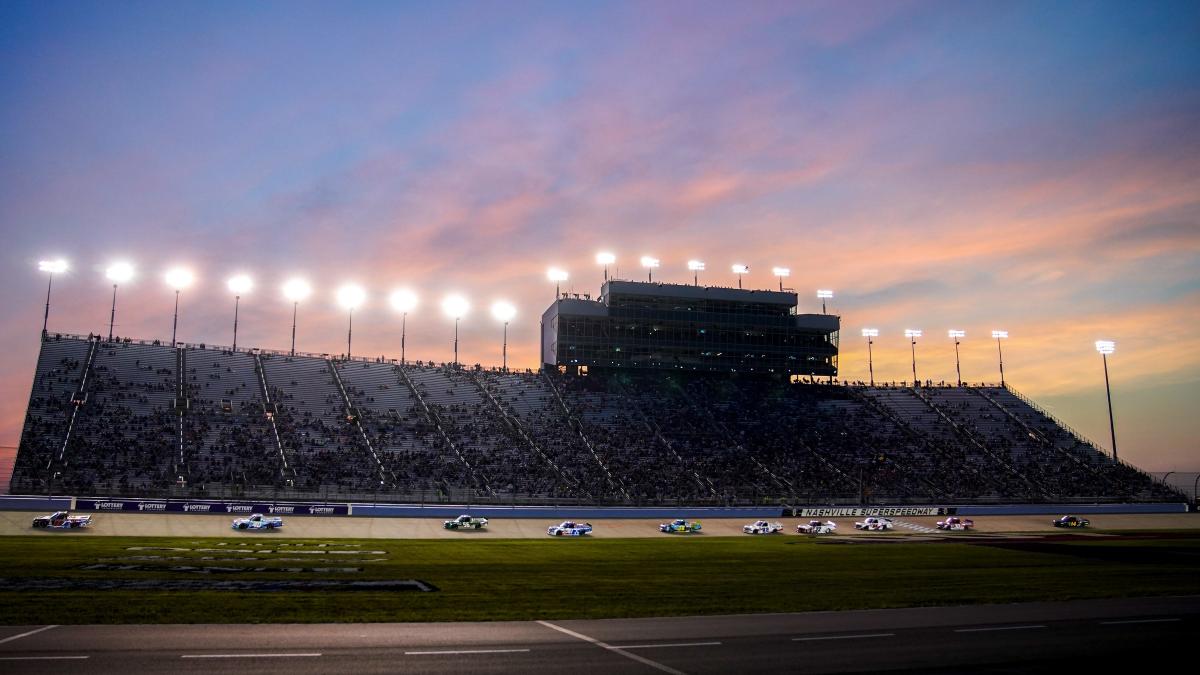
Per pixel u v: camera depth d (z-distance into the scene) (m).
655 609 31.16
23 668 19.98
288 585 35.34
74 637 23.31
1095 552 59.72
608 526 78.62
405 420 102.56
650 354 126.75
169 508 71.62
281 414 97.62
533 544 62.50
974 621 29.27
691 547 62.38
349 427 97.88
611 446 104.19
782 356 131.25
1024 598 35.38
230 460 85.31
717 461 103.81
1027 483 106.38
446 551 54.66
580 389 120.50
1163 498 105.38
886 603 33.59
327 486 82.69
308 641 23.59
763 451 108.50
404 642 23.88
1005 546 65.19
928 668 22.22
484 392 115.12
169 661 20.92
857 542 69.00
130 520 67.25
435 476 89.56
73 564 41.25
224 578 37.19
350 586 35.59
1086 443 119.31
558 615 29.30
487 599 32.84
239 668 20.48
